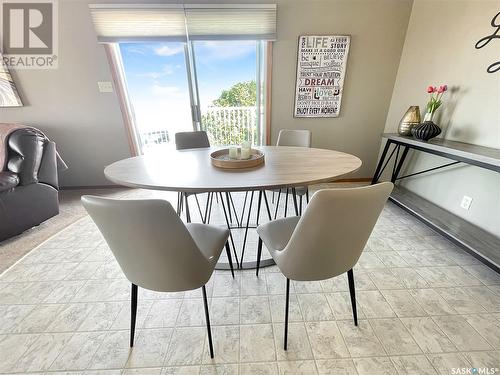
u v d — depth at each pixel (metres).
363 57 2.69
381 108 2.93
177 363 1.05
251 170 1.33
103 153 3.06
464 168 1.88
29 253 1.84
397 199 2.34
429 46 2.26
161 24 2.39
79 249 1.89
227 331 1.20
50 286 1.51
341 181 3.30
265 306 1.34
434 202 2.21
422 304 1.32
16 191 1.98
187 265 0.87
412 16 2.48
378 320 1.23
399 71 2.73
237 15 2.39
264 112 2.93
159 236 0.75
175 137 2.21
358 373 1.00
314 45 2.59
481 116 1.76
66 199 2.91
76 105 2.81
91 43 2.54
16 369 1.04
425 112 2.34
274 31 2.49
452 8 1.98
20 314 1.31
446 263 1.64
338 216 0.76
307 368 1.02
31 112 2.80
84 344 1.14
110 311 1.33
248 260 1.75
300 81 2.73
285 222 1.33
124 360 1.07
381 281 1.50
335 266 0.96
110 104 2.82
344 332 1.17
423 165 2.36
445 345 1.09
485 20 1.71
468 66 1.86
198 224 1.33
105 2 2.37
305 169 1.33
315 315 1.27
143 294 1.44
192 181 1.16
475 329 1.17
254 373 1.01
